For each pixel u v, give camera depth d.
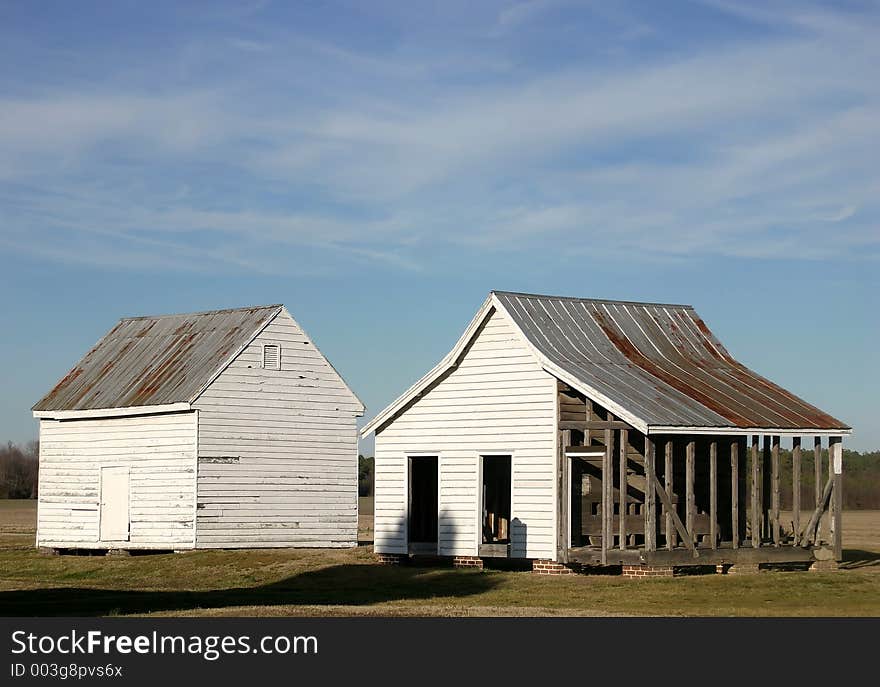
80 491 51.66
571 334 41.09
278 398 50.66
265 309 51.22
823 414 41.97
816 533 41.56
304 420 51.34
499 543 41.75
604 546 37.28
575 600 32.91
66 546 51.78
